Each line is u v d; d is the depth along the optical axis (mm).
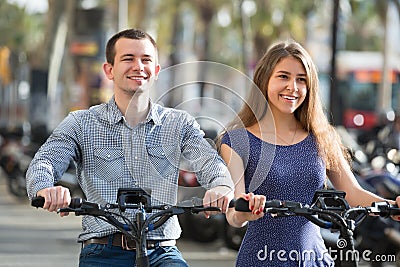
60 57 56281
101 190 8008
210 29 75188
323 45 75938
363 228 14797
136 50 7977
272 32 60844
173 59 75312
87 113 8070
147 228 7320
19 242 21234
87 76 49875
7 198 32469
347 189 8664
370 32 87812
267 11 60625
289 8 60844
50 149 7906
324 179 8586
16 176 31125
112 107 8055
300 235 8414
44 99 50906
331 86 35344
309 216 7395
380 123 28906
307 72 8555
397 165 19234
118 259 7953
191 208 7270
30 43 89000
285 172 8461
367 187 16609
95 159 8016
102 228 7953
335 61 35344
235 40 79375
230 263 18109
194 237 20844
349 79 60469
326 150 8594
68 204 7047
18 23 88750
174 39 75062
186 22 82000
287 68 8531
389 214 7605
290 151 8547
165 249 8008
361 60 61000
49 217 26859
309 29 71625
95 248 7992
